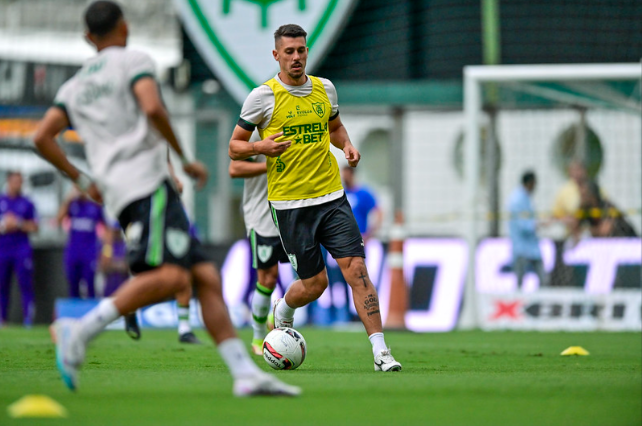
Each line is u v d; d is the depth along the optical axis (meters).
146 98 14.51
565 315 48.03
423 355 28.09
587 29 67.00
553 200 55.06
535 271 48.84
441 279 50.09
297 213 21.95
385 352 21.19
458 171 60.06
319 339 37.66
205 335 41.28
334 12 53.66
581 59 66.88
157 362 23.98
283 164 21.88
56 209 57.91
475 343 35.22
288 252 22.36
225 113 54.59
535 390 16.39
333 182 22.08
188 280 14.56
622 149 54.88
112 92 14.83
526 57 66.94
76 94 15.13
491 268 49.28
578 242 48.84
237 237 57.44
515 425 12.14
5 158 57.69
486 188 53.66
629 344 34.41
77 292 50.78
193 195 55.00
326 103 21.98
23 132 58.12
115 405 13.84
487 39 66.62
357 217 48.94
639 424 12.32
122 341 35.50
